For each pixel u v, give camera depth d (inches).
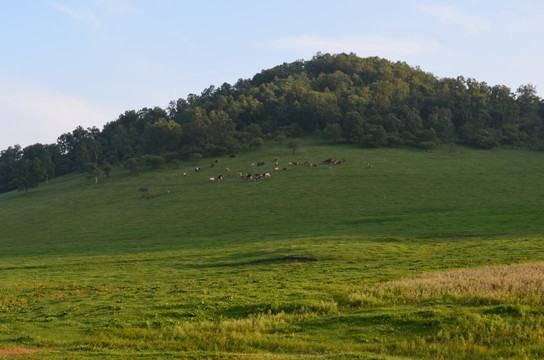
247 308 1093.8
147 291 1451.8
